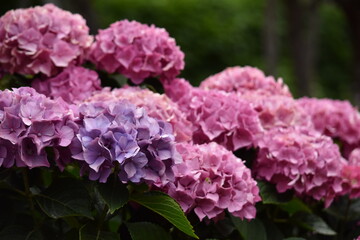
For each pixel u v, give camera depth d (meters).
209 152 3.07
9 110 2.64
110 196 2.68
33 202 2.98
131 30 3.75
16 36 3.55
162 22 15.68
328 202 3.60
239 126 3.50
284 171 3.44
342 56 17.11
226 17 16.23
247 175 3.14
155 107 3.30
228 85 4.10
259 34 16.23
